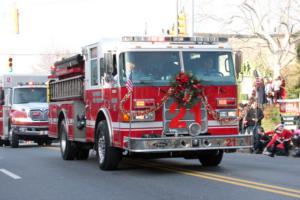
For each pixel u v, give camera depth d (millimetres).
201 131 12000
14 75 25328
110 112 12500
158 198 9188
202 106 12055
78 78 14844
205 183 10672
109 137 12492
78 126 15031
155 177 11711
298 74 36469
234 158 16125
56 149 22234
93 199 9305
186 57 12172
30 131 23984
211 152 13023
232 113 12312
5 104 25531
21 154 19188
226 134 12250
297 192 9445
